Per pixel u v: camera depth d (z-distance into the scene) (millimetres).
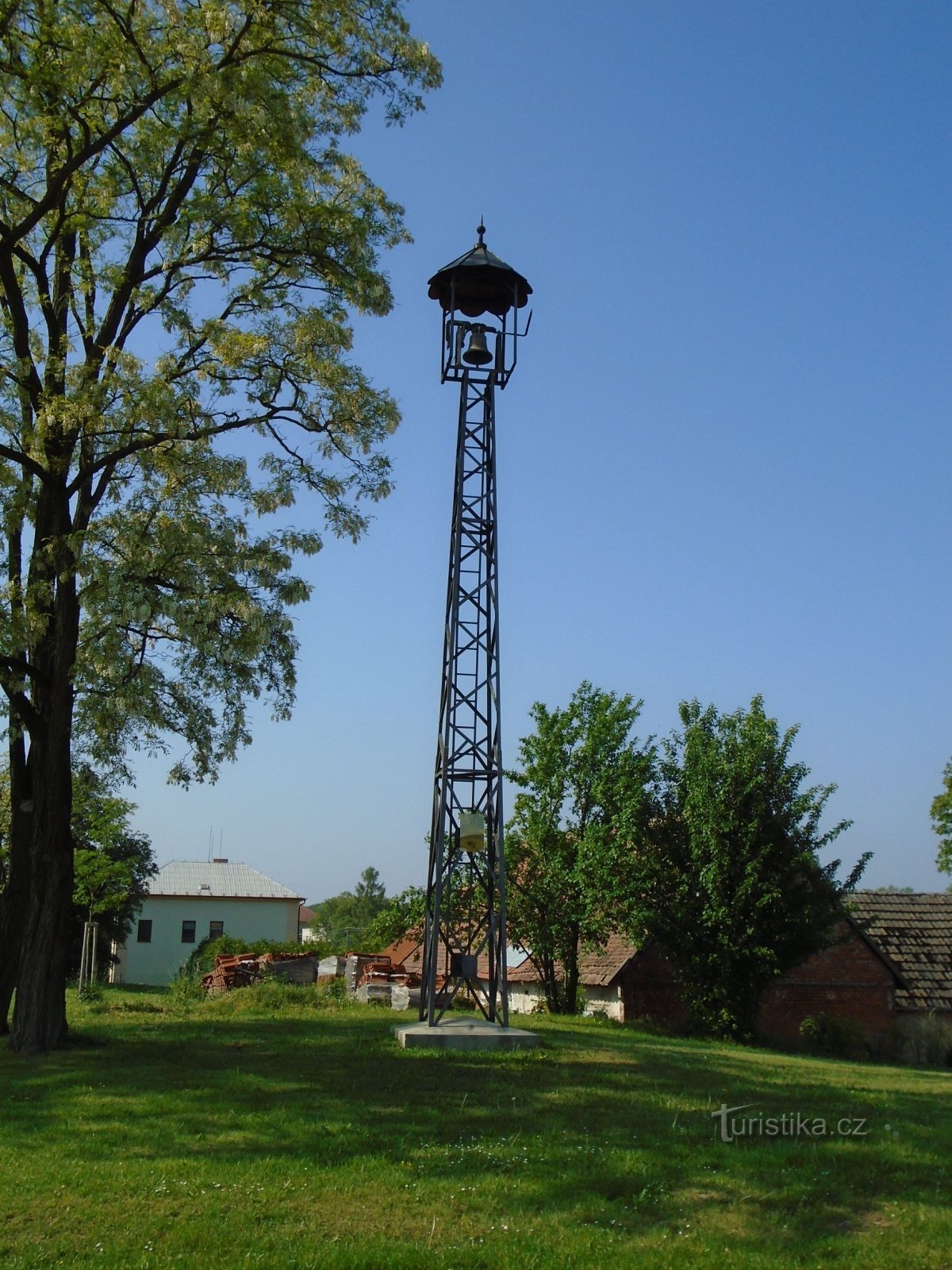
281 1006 23000
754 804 25594
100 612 15031
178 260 17312
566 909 28219
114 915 52344
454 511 18578
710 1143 10172
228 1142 10227
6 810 26812
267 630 15688
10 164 17422
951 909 34406
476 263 18594
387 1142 10195
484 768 18109
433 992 17062
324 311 18172
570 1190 8828
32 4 14719
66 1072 13992
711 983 25469
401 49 16922
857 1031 26453
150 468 16516
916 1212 8258
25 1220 8266
